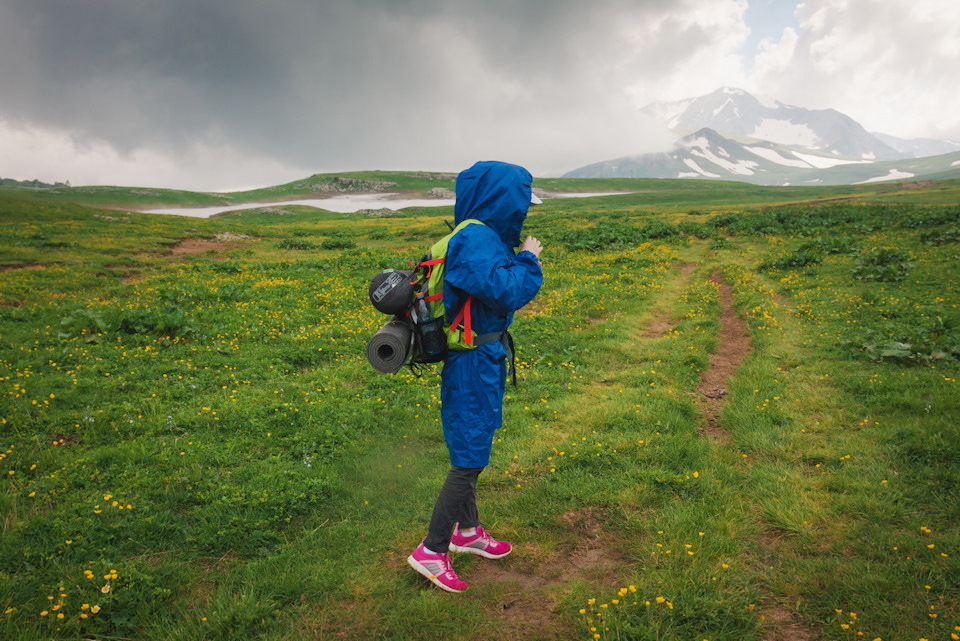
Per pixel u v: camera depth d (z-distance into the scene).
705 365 7.56
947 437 4.50
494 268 2.64
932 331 7.87
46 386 6.14
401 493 4.19
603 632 2.60
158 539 3.46
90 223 32.62
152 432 5.14
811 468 4.39
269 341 9.16
